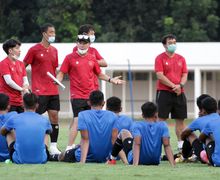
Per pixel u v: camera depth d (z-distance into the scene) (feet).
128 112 308.60
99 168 91.04
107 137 100.37
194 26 382.63
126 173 85.61
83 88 118.11
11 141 98.27
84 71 118.11
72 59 118.73
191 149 104.78
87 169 89.71
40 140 96.68
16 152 96.53
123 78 305.32
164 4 395.14
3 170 88.02
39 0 392.06
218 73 312.50
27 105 97.60
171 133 178.70
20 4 396.57
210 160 96.27
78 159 101.71
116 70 280.72
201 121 99.45
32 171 87.15
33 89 122.52
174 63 126.82
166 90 126.31
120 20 398.83
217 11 407.64
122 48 280.72
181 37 383.65
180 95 126.41
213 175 84.69
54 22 385.29
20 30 392.88
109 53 278.26
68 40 383.86
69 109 295.28
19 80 114.83
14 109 114.73
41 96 121.70
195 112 274.36
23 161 96.22
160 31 395.75
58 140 151.53
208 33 392.06
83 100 117.80
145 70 282.77
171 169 90.68
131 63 277.23
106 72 275.59
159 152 97.19
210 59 277.64
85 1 388.16
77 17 387.34
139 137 95.96
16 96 114.83
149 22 396.78
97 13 399.65
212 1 394.52
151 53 279.69
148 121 97.25
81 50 118.52
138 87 309.22
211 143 96.73
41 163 97.19
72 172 86.38
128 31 391.86
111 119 100.58
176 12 389.60
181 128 127.03
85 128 99.60
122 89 305.12
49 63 122.52
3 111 101.86
